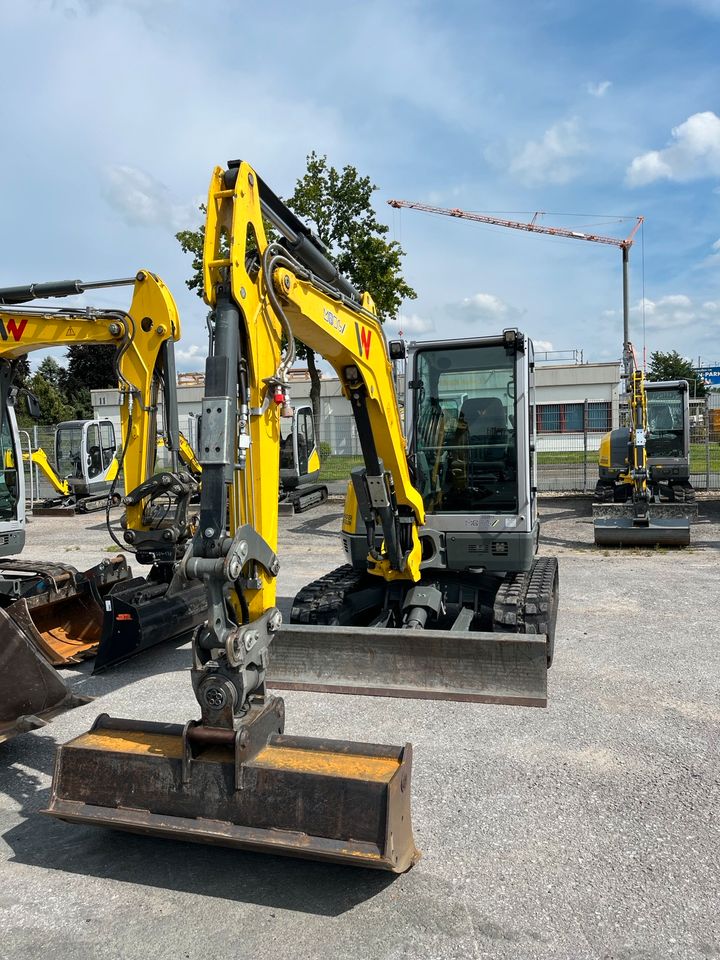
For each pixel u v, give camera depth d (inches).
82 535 595.8
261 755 127.1
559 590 339.9
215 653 127.0
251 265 135.9
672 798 153.9
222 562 119.3
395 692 208.1
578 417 1443.2
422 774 165.3
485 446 247.0
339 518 633.0
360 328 188.4
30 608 255.8
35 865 135.3
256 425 135.8
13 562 285.9
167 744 132.6
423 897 122.8
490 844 137.9
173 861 135.3
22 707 173.8
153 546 269.7
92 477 766.5
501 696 200.5
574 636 271.3
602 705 204.2
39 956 111.6
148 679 239.3
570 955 108.9
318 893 124.7
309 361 821.2
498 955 109.2
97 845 141.5
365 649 211.3
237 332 129.5
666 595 331.9
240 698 124.0
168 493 288.0
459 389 249.6
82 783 130.4
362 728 189.8
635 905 120.0
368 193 753.6
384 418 202.8
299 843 116.7
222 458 122.6
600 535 455.8
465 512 243.4
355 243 753.6
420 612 230.1
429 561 241.6
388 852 113.7
